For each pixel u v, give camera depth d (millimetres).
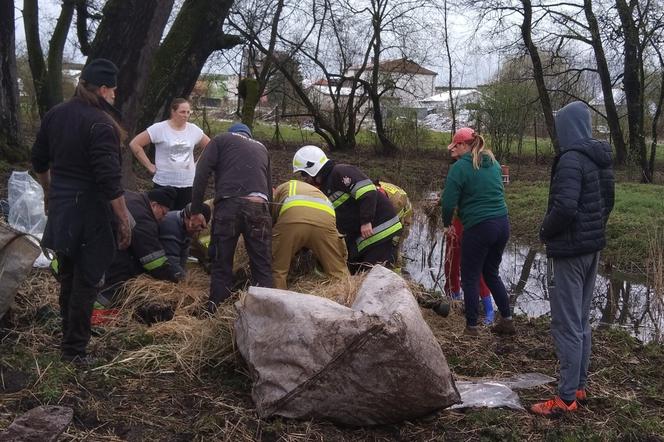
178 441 3785
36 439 3475
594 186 4516
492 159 5945
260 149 5828
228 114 28031
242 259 6547
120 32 11430
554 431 4410
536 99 24516
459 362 5566
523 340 6262
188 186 7406
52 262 5605
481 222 5918
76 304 4445
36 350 4645
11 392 4012
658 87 26672
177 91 13219
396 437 4059
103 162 4234
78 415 3859
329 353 3865
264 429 3900
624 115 26422
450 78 27656
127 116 11578
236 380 4520
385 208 6535
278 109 29828
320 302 4078
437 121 31422
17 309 5344
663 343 6828
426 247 11641
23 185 7457
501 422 4457
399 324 3873
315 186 6520
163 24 11688
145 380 4449
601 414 4766
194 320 5320
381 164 24250
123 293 5840
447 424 4344
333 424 4016
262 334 4148
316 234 5816
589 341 4824
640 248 11852
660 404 5051
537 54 24125
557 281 4621
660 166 28203
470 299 6109
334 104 29297
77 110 4289
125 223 4414
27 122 27672
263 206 5621
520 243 13523
